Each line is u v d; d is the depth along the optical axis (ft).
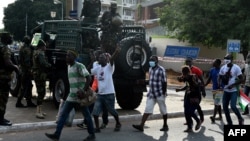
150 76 28.27
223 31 83.20
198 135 27.45
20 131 26.76
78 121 29.48
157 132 28.12
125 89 36.91
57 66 36.19
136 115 33.50
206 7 83.66
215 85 32.99
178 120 33.86
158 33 128.67
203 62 89.92
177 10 92.89
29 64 34.55
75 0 73.77
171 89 65.51
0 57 25.90
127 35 37.17
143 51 35.58
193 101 28.09
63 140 24.70
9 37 26.09
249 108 40.78
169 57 85.56
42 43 30.27
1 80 26.03
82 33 34.40
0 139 24.39
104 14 36.45
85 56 33.58
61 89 34.55
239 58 101.04
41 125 27.71
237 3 82.79
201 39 87.35
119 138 25.67
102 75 26.91
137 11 171.83
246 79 38.96
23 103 37.86
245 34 79.61
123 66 34.30
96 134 26.73
